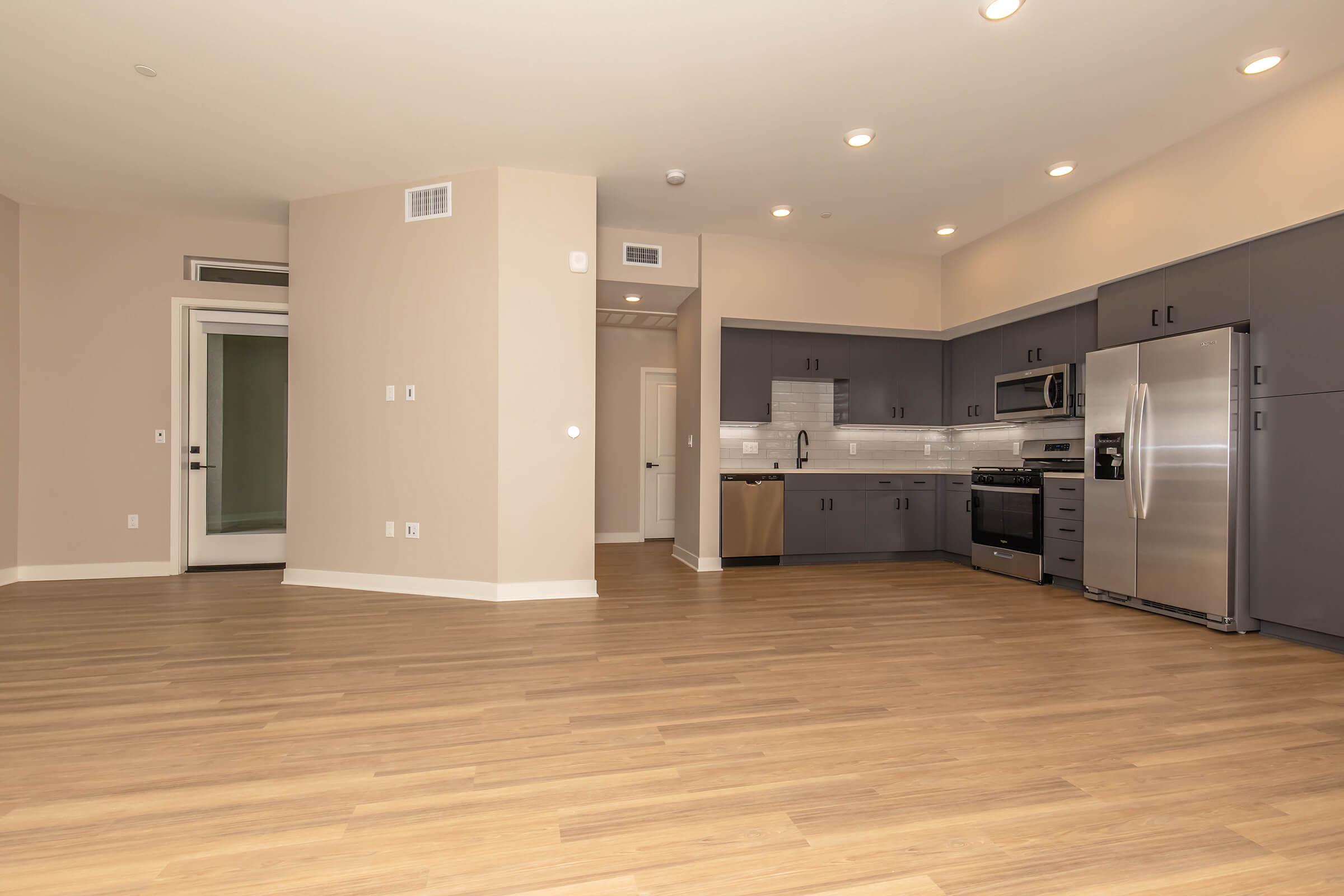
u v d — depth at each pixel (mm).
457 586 4266
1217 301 3639
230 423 5133
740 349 5785
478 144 3863
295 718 2316
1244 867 1494
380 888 1404
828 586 4723
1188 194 3754
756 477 5562
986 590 4590
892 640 3322
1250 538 3488
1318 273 3189
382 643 3236
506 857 1517
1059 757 2037
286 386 5238
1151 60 2996
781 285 5570
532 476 4219
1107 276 4266
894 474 5906
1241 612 3479
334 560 4559
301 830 1623
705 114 3506
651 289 5547
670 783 1869
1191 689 2639
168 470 4922
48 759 2002
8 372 4570
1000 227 5195
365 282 4477
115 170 4152
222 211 4824
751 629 3518
